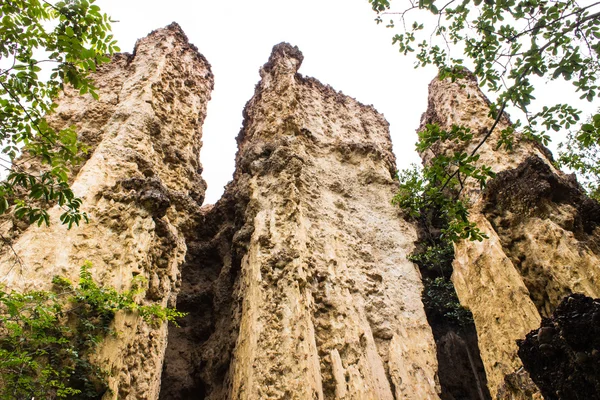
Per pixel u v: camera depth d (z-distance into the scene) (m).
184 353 15.55
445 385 15.12
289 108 21.42
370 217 19.53
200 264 18.06
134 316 10.62
